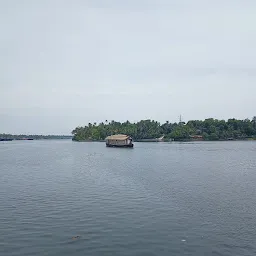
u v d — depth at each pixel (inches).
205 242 797.2
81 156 3966.5
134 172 2214.6
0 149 6407.5
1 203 1241.4
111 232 879.7
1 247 775.1
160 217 1021.2
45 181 1824.6
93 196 1363.2
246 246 766.5
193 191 1455.5
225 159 3257.9
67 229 907.4
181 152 4566.9
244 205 1172.5
